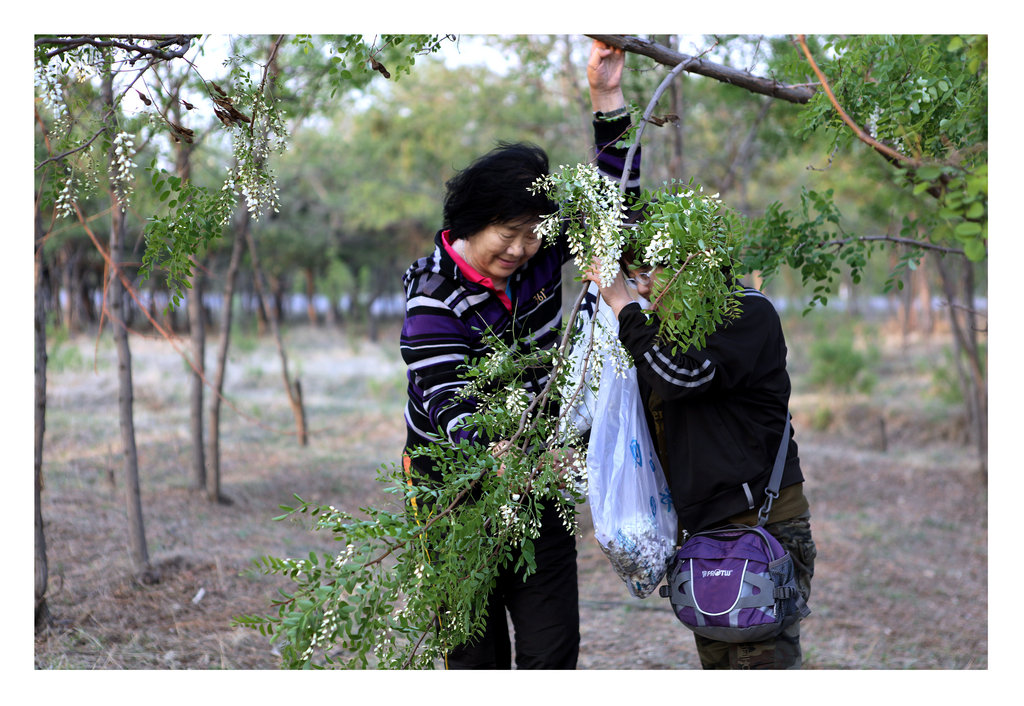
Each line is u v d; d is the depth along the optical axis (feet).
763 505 6.86
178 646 11.25
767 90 8.07
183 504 18.42
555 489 6.43
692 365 6.36
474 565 6.27
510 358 6.40
